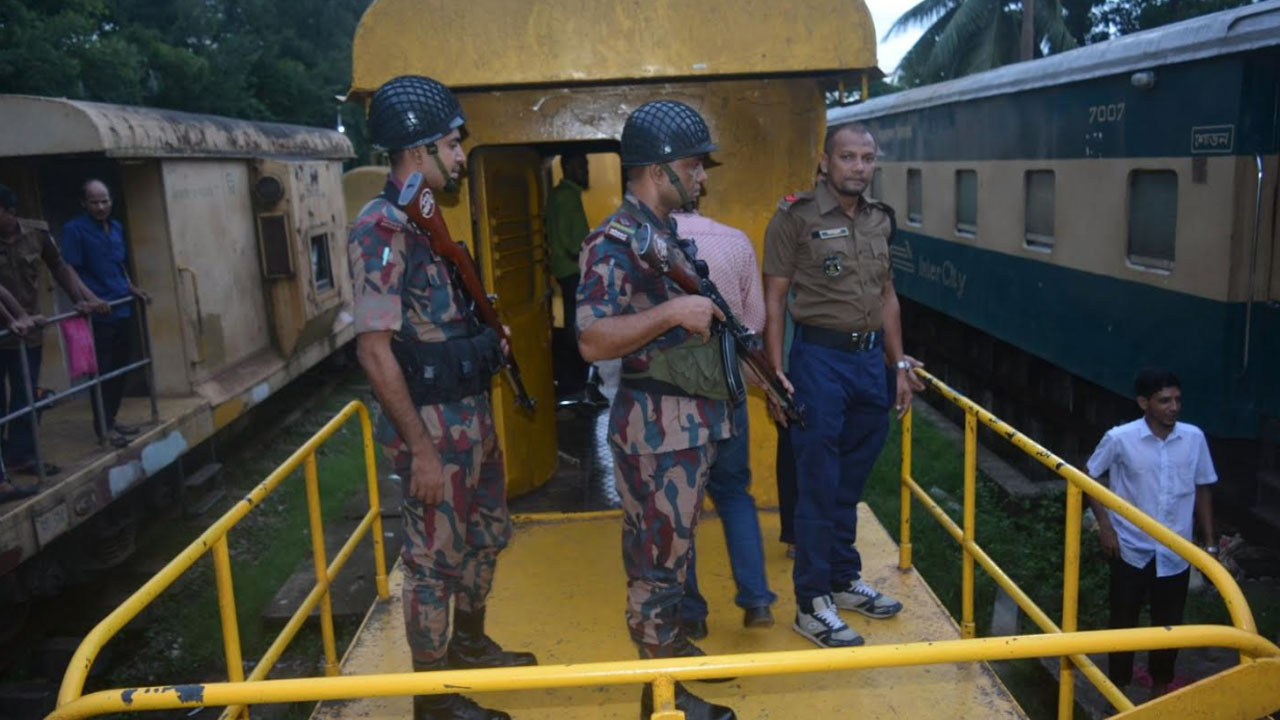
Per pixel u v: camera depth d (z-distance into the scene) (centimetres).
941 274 1205
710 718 287
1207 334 656
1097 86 794
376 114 267
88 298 625
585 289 262
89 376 651
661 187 266
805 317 333
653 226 266
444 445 274
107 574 710
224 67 2448
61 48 1756
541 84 416
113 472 639
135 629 652
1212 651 561
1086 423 902
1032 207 946
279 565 723
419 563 283
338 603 639
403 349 270
